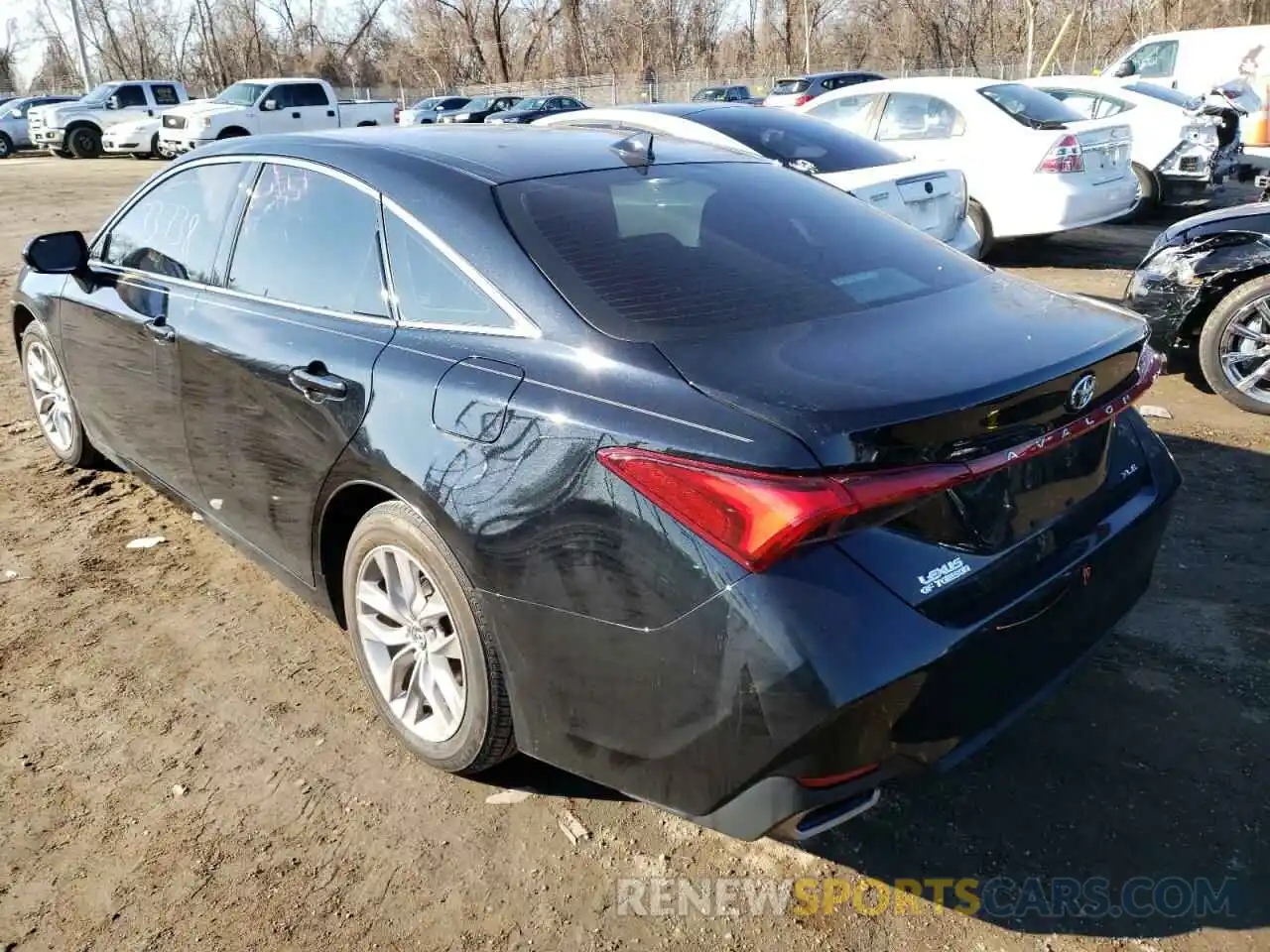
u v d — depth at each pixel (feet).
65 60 211.82
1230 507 14.48
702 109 27.48
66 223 45.70
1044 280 30.14
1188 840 8.51
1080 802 8.95
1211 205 41.34
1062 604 7.89
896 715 6.79
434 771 9.51
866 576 6.79
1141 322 8.84
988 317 8.50
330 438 9.38
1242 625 11.50
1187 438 17.17
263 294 10.90
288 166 10.96
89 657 11.37
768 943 7.68
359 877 8.32
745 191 10.44
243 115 77.15
